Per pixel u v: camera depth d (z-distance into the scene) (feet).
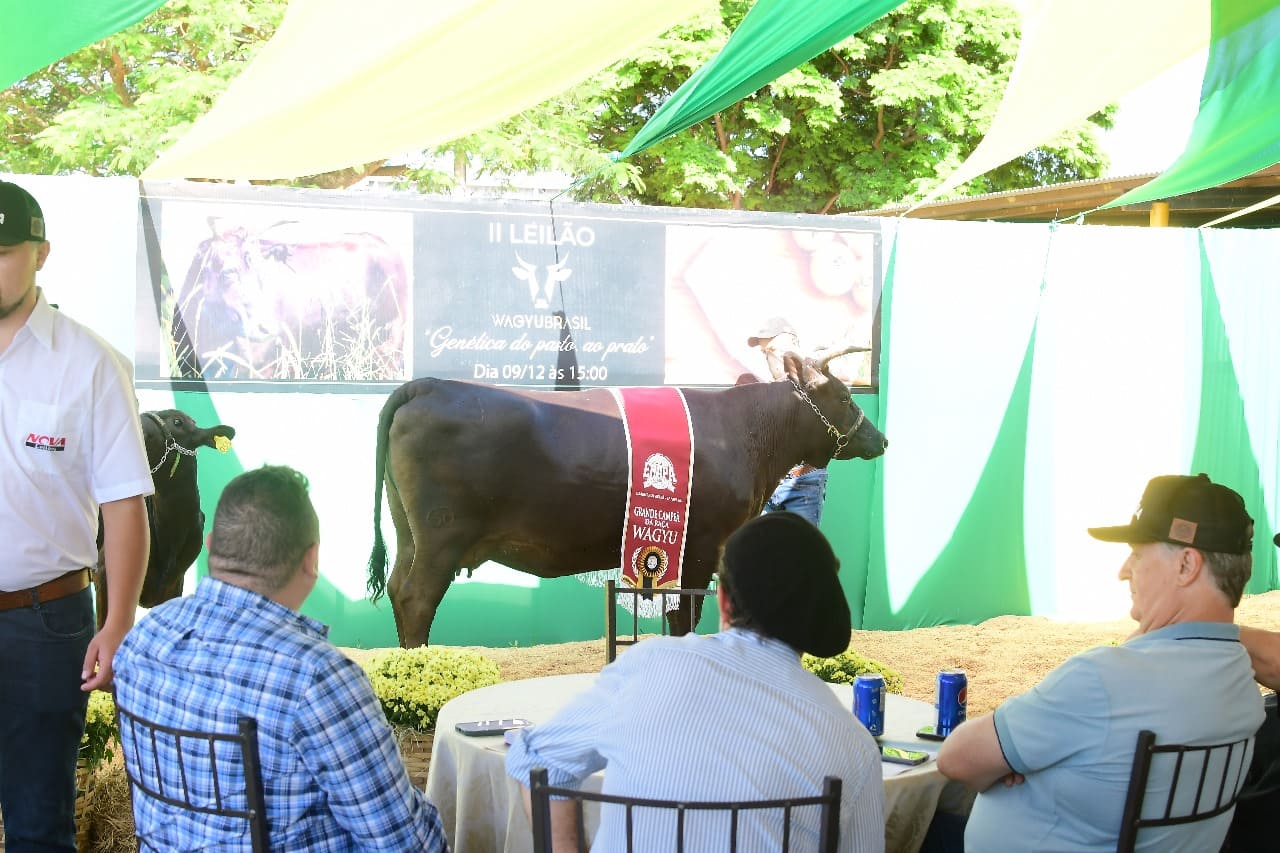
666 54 48.65
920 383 27.86
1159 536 8.21
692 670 6.78
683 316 25.72
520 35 14.84
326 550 24.14
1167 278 29.81
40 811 10.44
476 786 9.71
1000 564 28.84
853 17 16.20
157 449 18.99
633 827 6.56
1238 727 7.94
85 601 10.75
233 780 7.40
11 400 10.07
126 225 22.84
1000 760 8.03
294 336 23.68
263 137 17.89
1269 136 21.94
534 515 19.86
